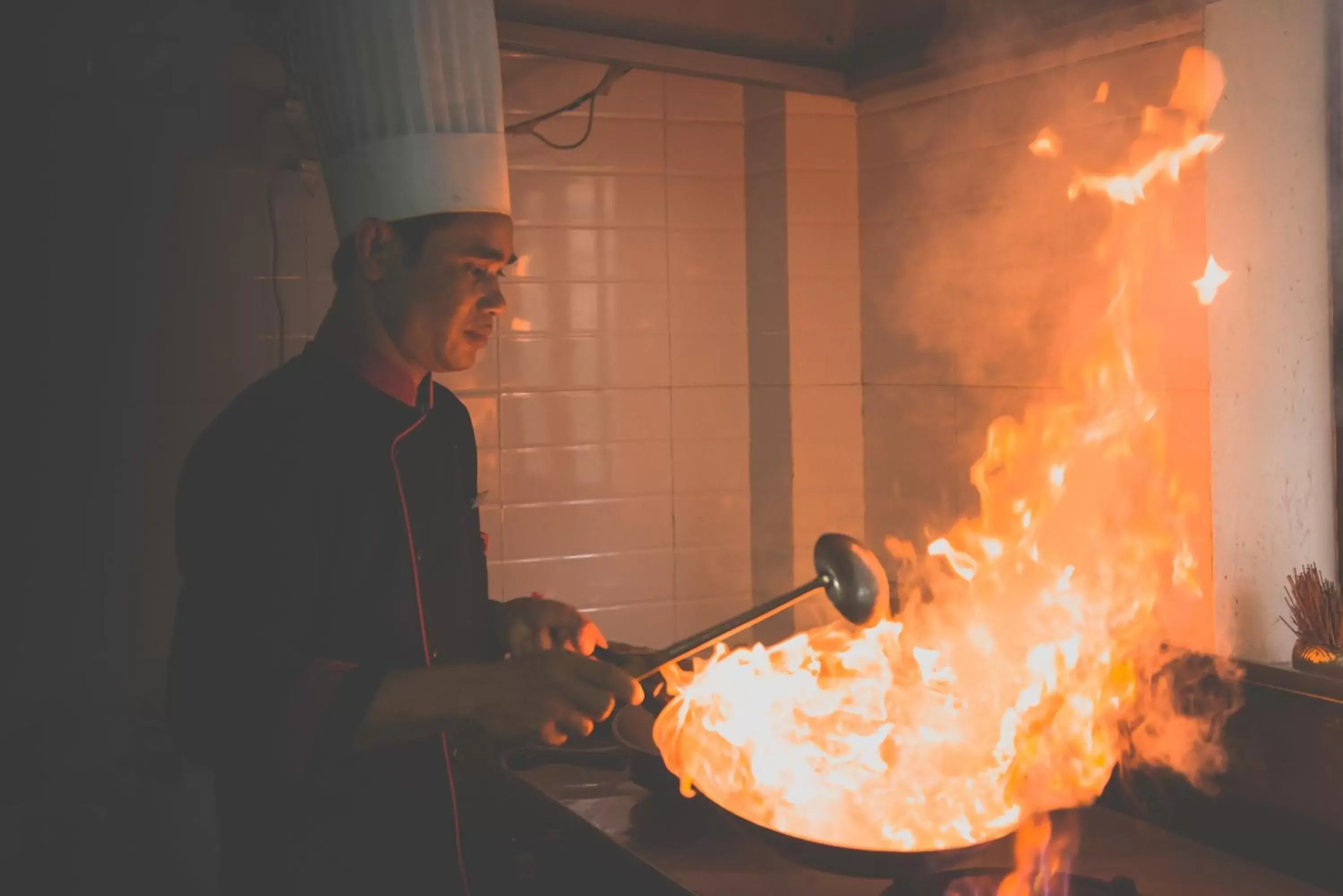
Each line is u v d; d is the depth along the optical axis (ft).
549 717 3.44
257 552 3.79
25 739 6.51
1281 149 5.95
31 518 6.84
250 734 3.55
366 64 4.21
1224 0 5.81
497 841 5.27
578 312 8.20
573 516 8.24
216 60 7.07
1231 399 5.99
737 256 8.56
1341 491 6.01
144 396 7.07
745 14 6.95
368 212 4.29
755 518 8.63
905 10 7.04
